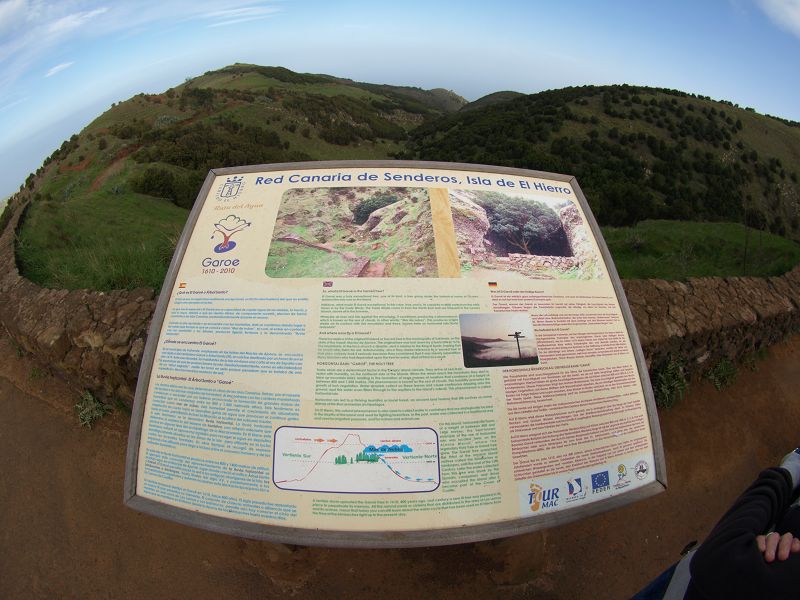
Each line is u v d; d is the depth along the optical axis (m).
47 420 3.26
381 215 1.97
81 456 2.98
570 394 1.82
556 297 1.95
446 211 2.01
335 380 1.69
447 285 1.85
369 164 2.09
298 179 2.06
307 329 1.76
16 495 2.74
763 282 4.69
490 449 1.68
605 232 11.41
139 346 3.07
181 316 1.86
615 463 1.82
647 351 3.53
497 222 2.04
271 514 1.61
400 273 1.86
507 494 1.66
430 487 1.62
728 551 1.13
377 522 1.59
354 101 110.00
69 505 2.67
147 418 1.78
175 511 1.66
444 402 1.69
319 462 1.63
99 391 3.24
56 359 3.33
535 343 1.84
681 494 2.97
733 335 4.04
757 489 1.32
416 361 1.72
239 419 1.69
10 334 3.96
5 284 4.52
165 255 4.75
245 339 1.77
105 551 2.42
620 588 2.37
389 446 1.64
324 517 1.59
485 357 1.77
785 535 1.14
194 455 1.70
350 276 1.85
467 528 1.60
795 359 4.47
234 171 2.12
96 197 16.94
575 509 1.71
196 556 2.38
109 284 4.20
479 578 2.31
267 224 1.96
